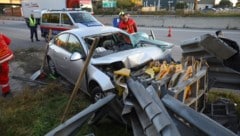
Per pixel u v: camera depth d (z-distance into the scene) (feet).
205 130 8.94
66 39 21.91
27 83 23.97
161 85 12.08
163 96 11.39
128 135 13.99
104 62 16.79
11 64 31.58
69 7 70.38
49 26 49.32
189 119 9.50
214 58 15.70
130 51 18.67
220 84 16.46
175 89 12.27
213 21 71.36
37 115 16.89
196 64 15.07
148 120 10.61
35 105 18.38
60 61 22.03
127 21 29.73
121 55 17.67
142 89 11.82
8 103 19.08
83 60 18.37
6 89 21.03
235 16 74.23
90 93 17.67
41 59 33.76
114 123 15.17
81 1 73.10
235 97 17.94
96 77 16.31
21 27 87.15
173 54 32.24
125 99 12.57
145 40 21.47
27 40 54.80
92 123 14.79
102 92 16.11
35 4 79.56
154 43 20.86
